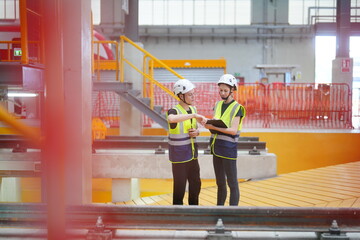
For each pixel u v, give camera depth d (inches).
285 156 495.2
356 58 1221.7
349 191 294.2
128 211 175.5
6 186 426.9
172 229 173.5
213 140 211.3
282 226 173.5
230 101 207.9
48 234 126.0
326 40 1262.3
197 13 1282.0
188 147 207.6
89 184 210.4
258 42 1273.4
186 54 1279.5
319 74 1273.4
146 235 177.5
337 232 169.6
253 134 497.4
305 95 620.1
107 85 414.6
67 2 192.4
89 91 209.6
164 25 1264.8
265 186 323.6
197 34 1267.2
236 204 208.8
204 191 327.3
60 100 123.6
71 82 194.9
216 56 1279.5
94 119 563.5
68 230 174.1
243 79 1280.8
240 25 1258.6
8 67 267.6
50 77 123.4
